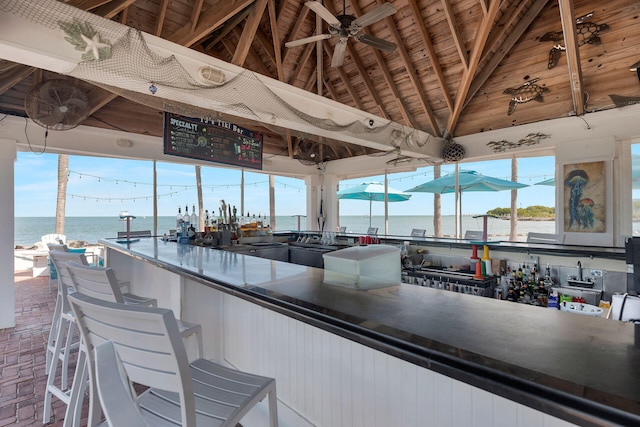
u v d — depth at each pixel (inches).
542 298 102.0
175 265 71.0
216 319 88.0
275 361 68.0
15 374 103.9
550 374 20.9
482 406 36.4
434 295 42.4
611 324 30.9
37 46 84.4
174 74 110.8
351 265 51.1
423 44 201.8
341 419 53.0
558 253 104.4
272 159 287.1
